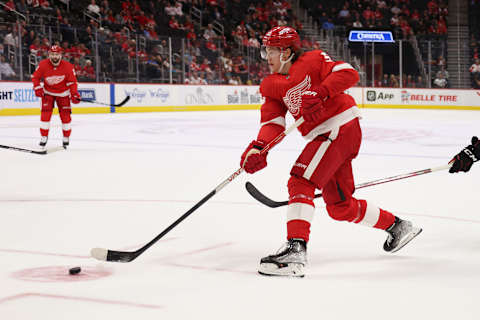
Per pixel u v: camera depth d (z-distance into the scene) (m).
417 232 6.05
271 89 5.64
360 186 6.18
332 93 5.23
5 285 4.98
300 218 5.39
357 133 5.61
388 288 4.96
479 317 4.24
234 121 29.62
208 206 8.77
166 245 6.50
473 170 12.69
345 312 4.34
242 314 4.29
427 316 4.26
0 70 30.36
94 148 17.19
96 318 4.20
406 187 10.59
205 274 5.38
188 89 38.91
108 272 5.41
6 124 25.91
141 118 31.28
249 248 6.40
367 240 6.79
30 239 6.70
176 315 4.27
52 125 25.88
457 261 5.89
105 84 34.81
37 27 31.83
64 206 8.73
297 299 4.65
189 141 19.67
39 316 4.23
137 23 41.44
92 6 38.50
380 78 46.56
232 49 42.31
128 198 9.44
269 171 12.69
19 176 11.74
